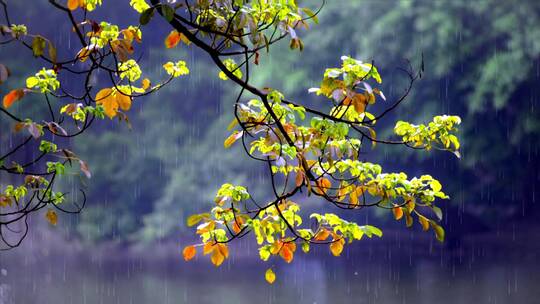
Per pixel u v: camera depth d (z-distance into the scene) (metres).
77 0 3.33
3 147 24.73
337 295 17.27
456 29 23.25
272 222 3.59
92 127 28.97
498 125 24.62
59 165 3.61
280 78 26.50
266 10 3.34
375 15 25.30
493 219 25.02
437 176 25.84
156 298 17.78
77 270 22.09
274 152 3.28
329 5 25.92
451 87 24.28
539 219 24.73
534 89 23.89
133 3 3.61
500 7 23.20
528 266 20.02
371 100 3.28
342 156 3.43
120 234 27.05
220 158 28.16
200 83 29.38
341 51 25.89
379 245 23.94
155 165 28.81
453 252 22.66
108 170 28.08
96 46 3.46
